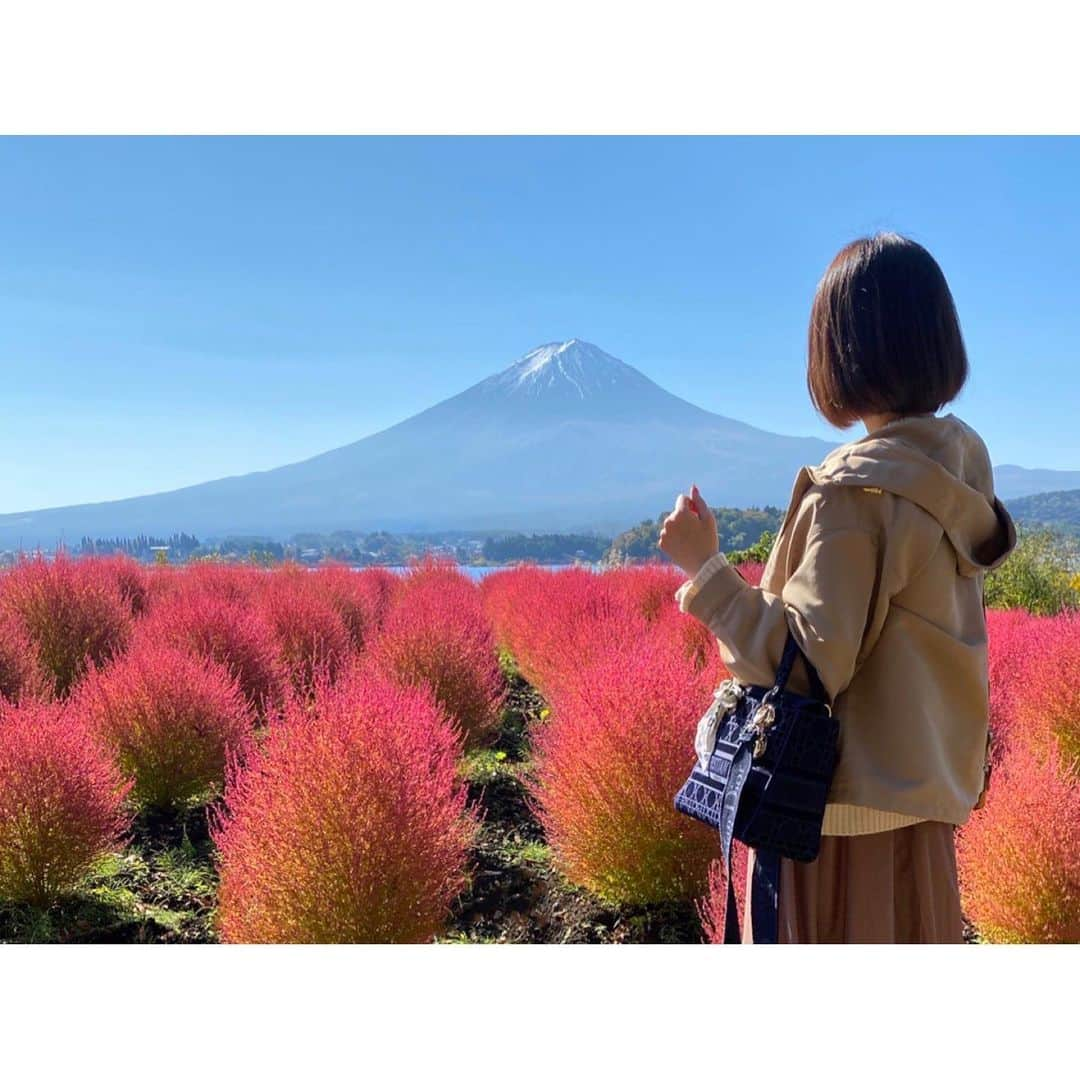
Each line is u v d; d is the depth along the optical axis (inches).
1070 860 114.5
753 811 56.6
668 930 129.5
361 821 111.9
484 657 232.5
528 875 149.7
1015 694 198.5
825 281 64.7
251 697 224.1
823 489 58.5
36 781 135.4
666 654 163.2
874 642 58.1
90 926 131.3
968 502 58.7
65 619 255.0
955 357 62.6
